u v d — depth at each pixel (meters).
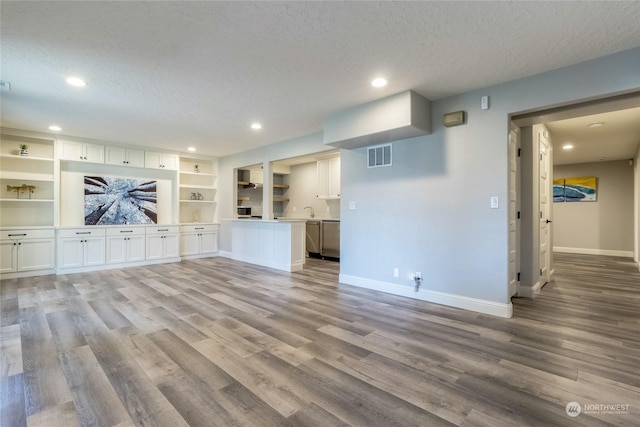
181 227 6.75
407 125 3.30
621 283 4.54
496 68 2.79
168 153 6.54
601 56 2.57
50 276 5.02
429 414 1.65
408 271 3.83
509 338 2.60
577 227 7.90
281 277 5.01
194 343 2.52
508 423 1.58
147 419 1.61
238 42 2.37
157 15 2.03
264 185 6.13
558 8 1.95
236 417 1.63
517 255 3.89
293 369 2.12
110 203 5.87
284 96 3.44
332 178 7.36
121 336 2.65
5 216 5.02
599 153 6.52
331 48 2.46
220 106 3.77
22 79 2.97
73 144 5.38
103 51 2.48
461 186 3.38
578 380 1.97
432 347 2.44
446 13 2.01
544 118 3.35
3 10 1.95
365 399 1.78
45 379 1.98
